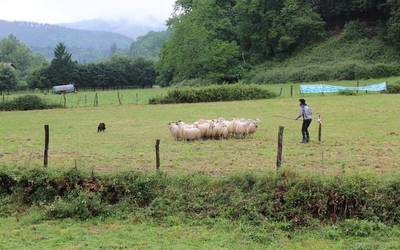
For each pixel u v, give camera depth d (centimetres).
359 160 2216
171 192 1706
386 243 1405
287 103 5091
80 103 6241
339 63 8956
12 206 1762
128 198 1720
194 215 1631
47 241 1470
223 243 1434
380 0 10406
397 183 1588
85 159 2375
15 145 2902
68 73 12262
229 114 4294
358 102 4841
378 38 10019
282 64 10388
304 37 10869
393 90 5775
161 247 1405
